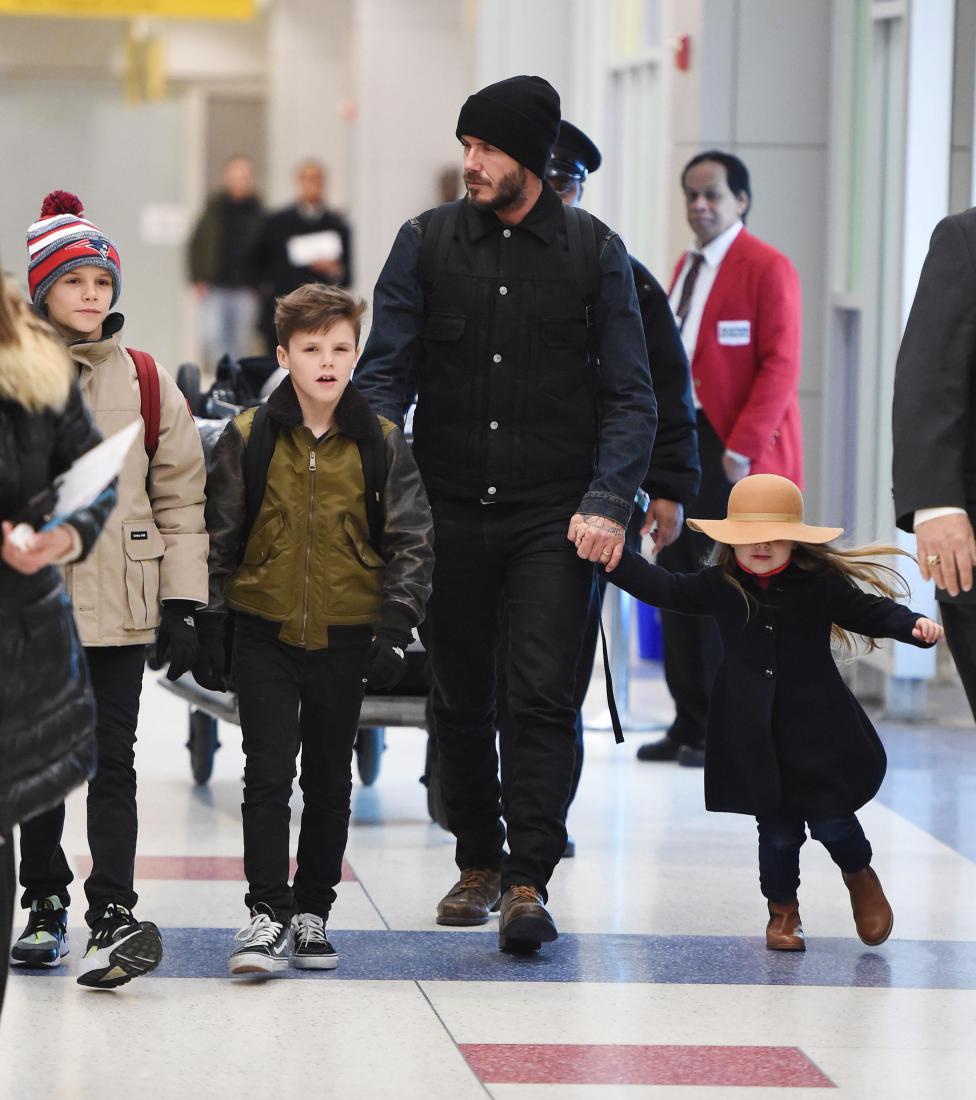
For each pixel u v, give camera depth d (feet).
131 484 36.96
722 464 62.18
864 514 73.61
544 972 39.32
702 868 48.75
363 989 37.83
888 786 58.59
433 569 39.68
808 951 41.37
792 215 77.56
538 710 40.11
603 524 39.34
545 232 40.37
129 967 36.29
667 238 80.84
